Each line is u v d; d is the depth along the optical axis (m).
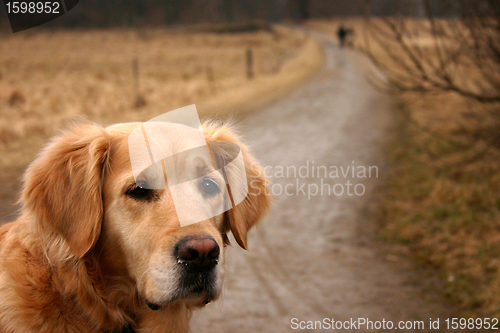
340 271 4.84
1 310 1.97
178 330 2.39
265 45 42.91
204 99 15.52
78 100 14.73
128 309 2.25
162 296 1.96
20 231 2.19
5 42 36.53
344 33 38.44
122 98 15.31
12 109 12.90
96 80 19.53
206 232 2.00
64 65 24.80
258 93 16.78
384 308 4.11
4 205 5.73
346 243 5.55
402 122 12.34
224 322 3.79
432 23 5.75
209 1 82.19
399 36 5.91
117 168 2.14
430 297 4.30
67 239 2.06
